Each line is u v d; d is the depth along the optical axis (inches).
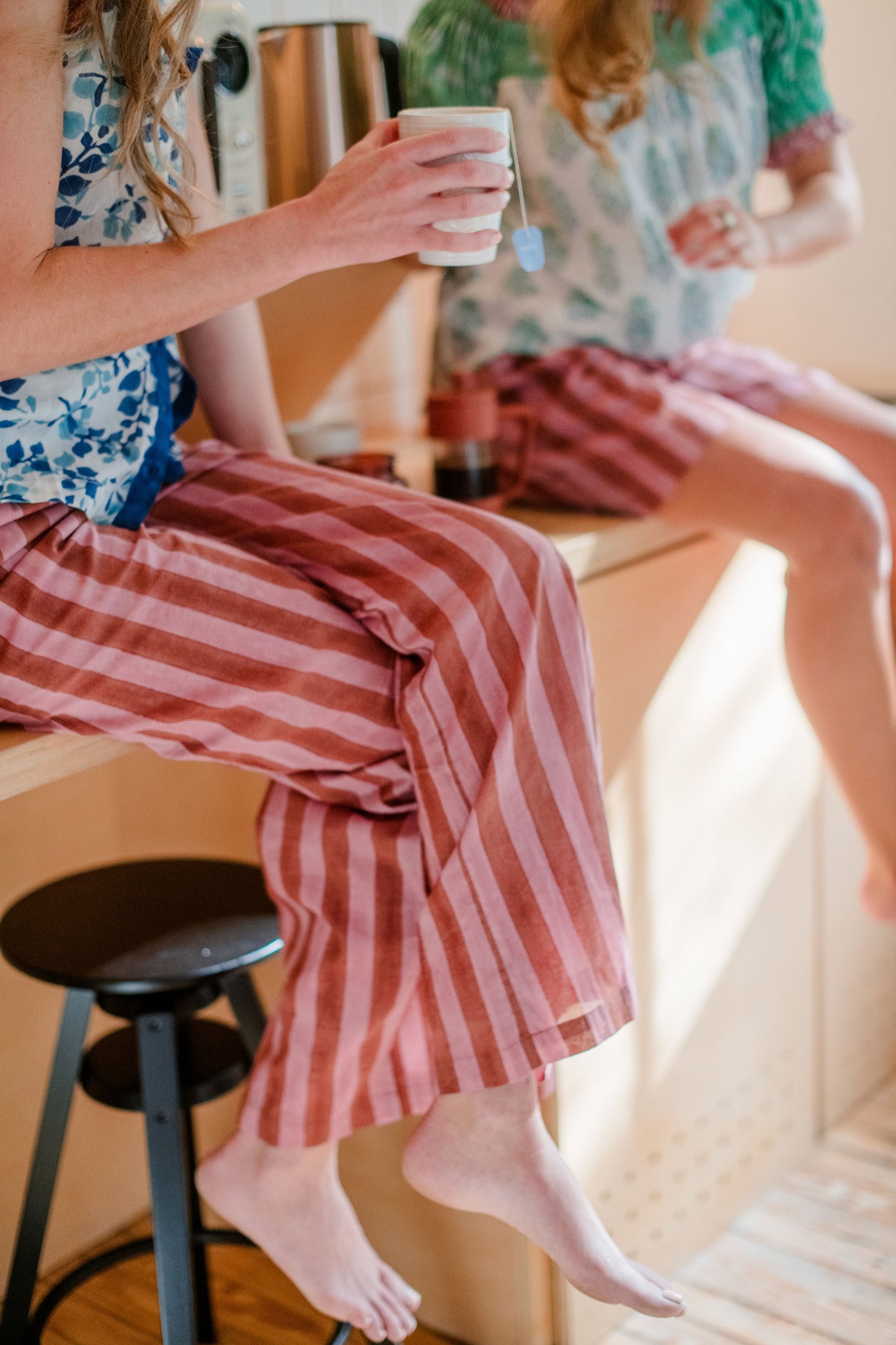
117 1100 46.9
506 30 59.1
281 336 65.9
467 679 38.6
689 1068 60.1
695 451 57.0
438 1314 57.8
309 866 42.0
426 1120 40.8
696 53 61.8
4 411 36.1
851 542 55.1
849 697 56.9
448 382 64.4
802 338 81.0
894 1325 55.9
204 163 45.9
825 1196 65.2
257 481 44.1
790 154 67.0
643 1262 58.8
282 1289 58.5
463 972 38.8
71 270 34.1
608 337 62.3
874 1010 72.8
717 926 60.7
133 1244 50.5
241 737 39.5
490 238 37.4
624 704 55.0
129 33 35.4
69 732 38.4
